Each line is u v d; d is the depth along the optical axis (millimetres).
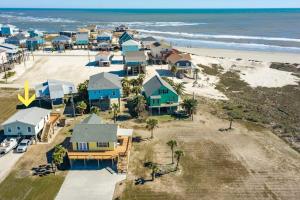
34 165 51031
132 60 98188
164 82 73250
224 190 45312
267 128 64875
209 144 57938
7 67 106438
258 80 97438
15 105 75438
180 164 51562
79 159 50906
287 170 50062
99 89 71250
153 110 71688
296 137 61062
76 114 70062
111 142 51000
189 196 44094
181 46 162750
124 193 44625
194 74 100125
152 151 55406
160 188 45688
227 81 96438
